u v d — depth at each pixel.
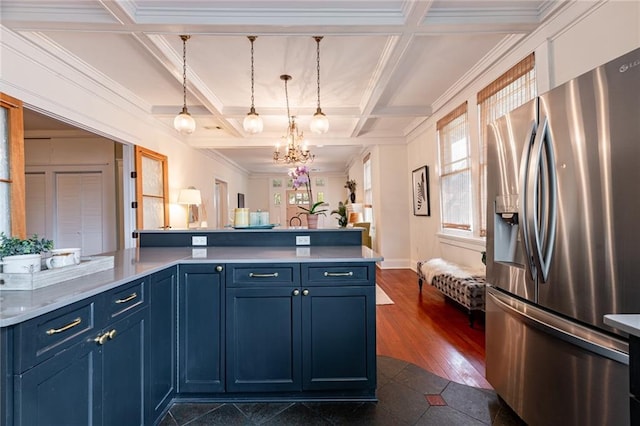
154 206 4.65
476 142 3.53
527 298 1.51
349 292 1.86
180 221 5.65
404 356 2.49
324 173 11.56
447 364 2.36
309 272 1.86
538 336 1.44
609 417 1.10
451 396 1.96
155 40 2.56
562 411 1.30
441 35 2.62
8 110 2.36
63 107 2.87
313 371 1.86
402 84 3.76
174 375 1.87
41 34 2.51
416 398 1.94
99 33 2.45
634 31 1.74
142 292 1.56
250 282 1.87
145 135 4.39
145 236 2.58
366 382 1.86
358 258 1.86
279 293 1.86
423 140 5.29
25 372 0.94
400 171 6.19
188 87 3.50
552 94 1.35
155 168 4.70
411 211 6.06
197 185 6.53
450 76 3.52
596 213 1.17
